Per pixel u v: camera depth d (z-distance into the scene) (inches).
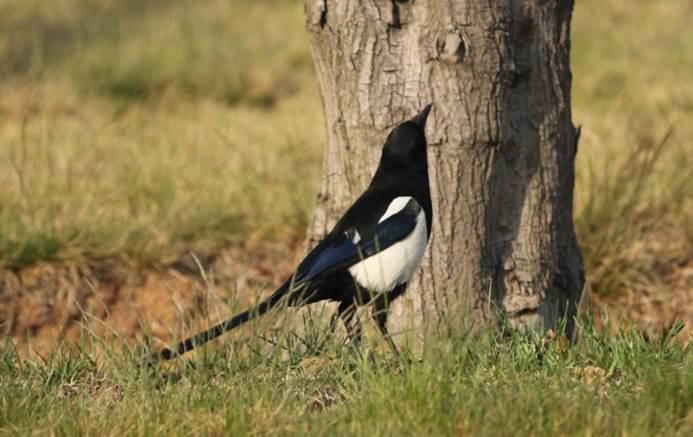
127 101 886.4
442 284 442.3
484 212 442.3
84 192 658.2
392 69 435.5
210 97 903.7
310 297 398.0
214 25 1036.5
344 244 394.3
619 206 614.5
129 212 644.7
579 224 602.2
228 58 954.7
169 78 913.5
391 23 433.1
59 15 1050.1
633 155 628.7
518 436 313.6
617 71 914.7
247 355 389.1
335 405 347.6
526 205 449.1
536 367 372.8
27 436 330.3
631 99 848.3
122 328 571.2
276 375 359.6
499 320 432.5
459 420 321.4
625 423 313.6
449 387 330.6
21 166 685.9
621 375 366.6
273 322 400.2
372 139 440.8
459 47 427.5
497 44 432.5
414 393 326.3
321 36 445.4
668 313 576.7
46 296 585.6
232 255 620.1
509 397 327.6
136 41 978.7
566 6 449.1
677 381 334.0
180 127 804.6
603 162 664.4
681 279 597.0
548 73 446.3
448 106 433.1
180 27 1021.2
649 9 1078.4
